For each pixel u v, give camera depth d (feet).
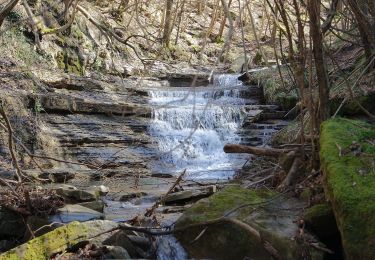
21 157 33.14
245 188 19.58
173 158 38.11
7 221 20.57
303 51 17.53
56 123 37.47
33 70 42.06
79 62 48.06
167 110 41.96
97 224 18.30
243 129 41.45
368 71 28.63
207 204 18.16
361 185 14.73
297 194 18.71
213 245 16.92
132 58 53.88
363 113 27.25
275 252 14.94
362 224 13.91
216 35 68.54
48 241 16.97
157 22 60.80
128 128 39.68
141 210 24.27
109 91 45.62
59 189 23.84
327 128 17.54
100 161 35.19
